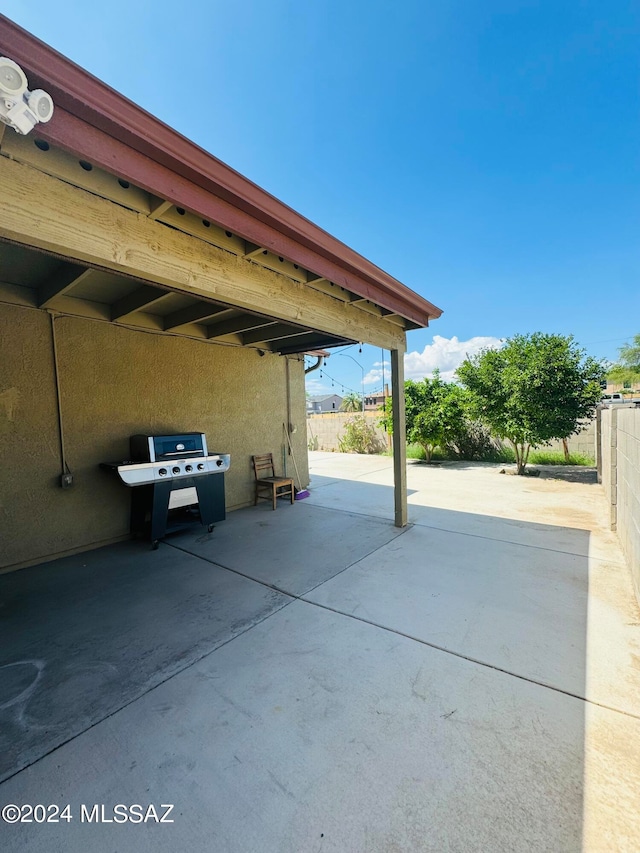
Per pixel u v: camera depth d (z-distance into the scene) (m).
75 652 2.37
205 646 2.41
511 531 4.54
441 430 9.43
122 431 4.51
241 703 1.92
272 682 2.06
